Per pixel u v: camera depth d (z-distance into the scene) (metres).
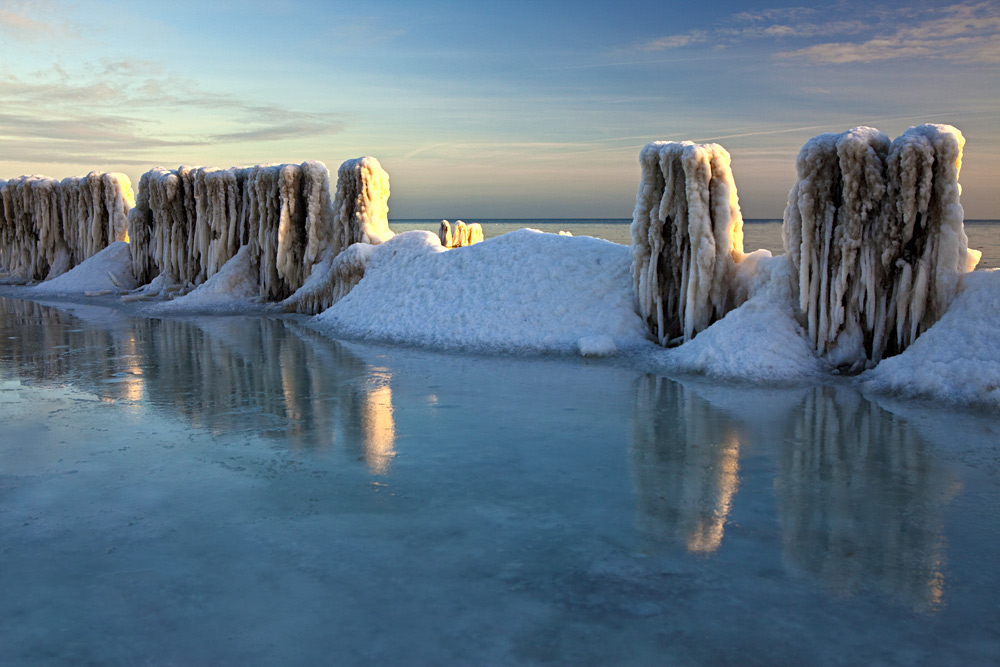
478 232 19.97
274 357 10.11
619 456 5.34
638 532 3.95
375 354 10.36
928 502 4.38
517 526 4.04
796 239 8.75
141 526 4.08
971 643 2.87
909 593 3.27
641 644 2.86
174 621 3.06
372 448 5.58
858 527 4.01
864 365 8.26
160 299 18.62
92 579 3.45
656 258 10.19
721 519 4.13
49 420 6.58
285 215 16.39
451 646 2.85
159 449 5.61
